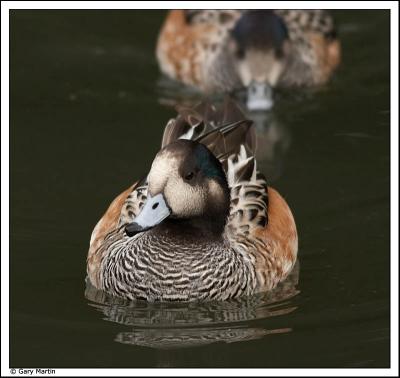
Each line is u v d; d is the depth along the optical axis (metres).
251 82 18.36
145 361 11.52
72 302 12.79
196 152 12.39
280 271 13.39
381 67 19.08
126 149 16.19
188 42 19.16
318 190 15.30
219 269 12.82
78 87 18.09
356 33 20.00
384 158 16.05
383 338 11.95
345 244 14.14
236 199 13.42
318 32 19.52
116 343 11.90
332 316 12.51
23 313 12.51
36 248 13.95
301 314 12.60
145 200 12.95
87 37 19.52
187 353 11.71
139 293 12.79
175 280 12.77
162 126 16.95
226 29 19.27
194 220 12.67
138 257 12.79
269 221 13.62
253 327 12.30
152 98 18.03
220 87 18.86
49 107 17.42
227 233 13.14
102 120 17.09
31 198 15.04
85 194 15.13
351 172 15.72
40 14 19.97
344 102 18.06
